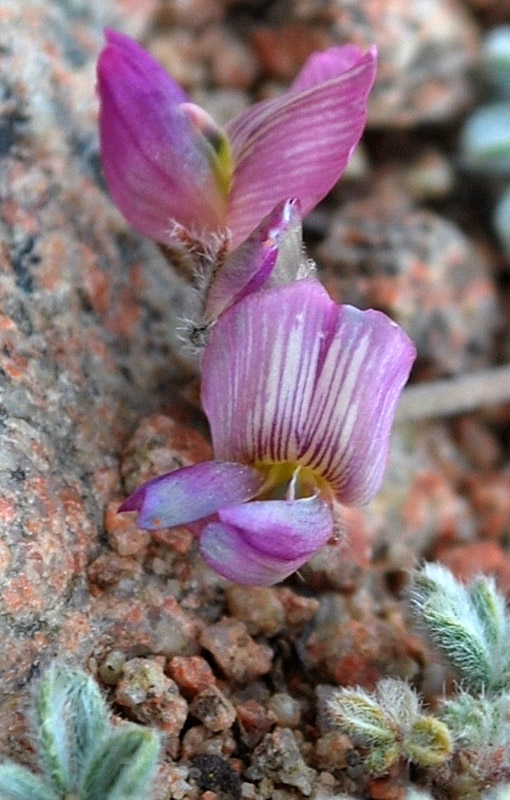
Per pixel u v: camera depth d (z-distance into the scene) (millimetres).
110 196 98
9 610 76
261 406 76
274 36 121
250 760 81
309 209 84
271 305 74
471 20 127
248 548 73
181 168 83
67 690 73
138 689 79
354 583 89
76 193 96
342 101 81
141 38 119
